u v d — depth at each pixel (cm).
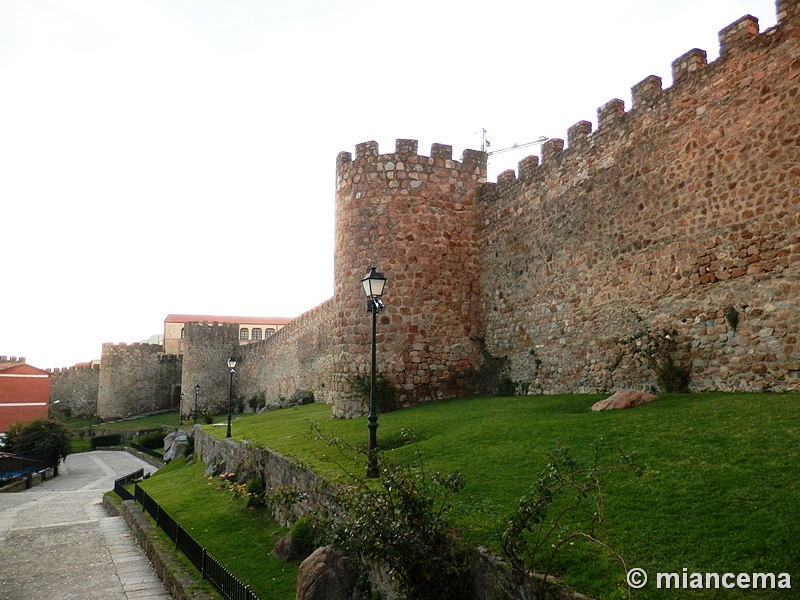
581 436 948
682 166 1298
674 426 899
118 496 2153
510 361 1845
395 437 1302
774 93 1111
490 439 1056
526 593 505
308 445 1412
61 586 1070
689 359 1237
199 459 2595
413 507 601
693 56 1295
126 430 5578
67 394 7619
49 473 3475
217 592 840
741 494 602
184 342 5762
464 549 592
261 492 1346
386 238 1947
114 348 6788
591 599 462
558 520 544
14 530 1597
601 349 1489
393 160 1995
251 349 5631
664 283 1320
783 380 1045
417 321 1923
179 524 1224
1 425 5188
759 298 1103
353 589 736
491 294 1967
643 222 1391
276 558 960
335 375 1981
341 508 852
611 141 1509
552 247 1700
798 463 655
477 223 2069
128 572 1141
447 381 1933
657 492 647
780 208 1080
